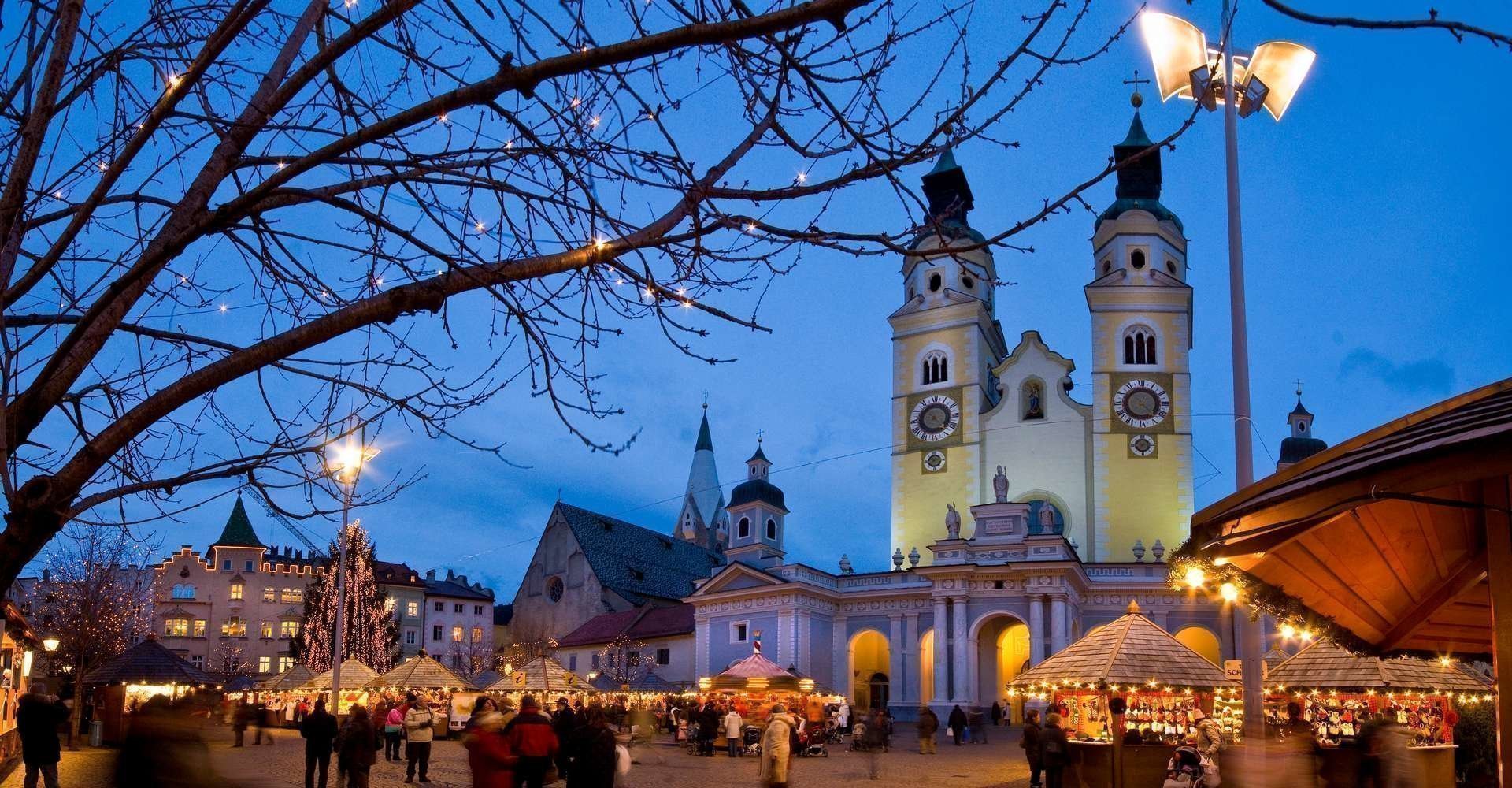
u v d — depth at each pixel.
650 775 34.12
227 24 4.84
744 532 101.81
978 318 78.06
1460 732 28.48
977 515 67.94
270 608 106.62
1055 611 63.44
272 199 5.29
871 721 44.84
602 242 5.27
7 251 4.98
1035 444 74.81
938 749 49.41
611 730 18.00
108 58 5.65
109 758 34.53
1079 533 72.75
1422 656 14.88
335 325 5.12
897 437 78.50
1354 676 26.42
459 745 46.69
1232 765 13.48
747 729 46.31
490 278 5.20
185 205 5.15
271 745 42.72
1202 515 9.42
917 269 80.56
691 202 5.15
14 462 4.80
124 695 44.03
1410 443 7.73
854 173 5.09
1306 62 18.91
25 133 4.86
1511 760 7.85
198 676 45.72
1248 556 10.95
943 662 65.12
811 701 48.66
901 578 70.69
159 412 4.87
